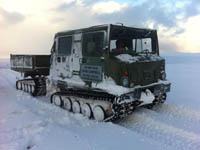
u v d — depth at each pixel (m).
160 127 4.66
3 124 4.66
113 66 4.66
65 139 3.79
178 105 6.28
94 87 5.20
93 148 3.43
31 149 3.43
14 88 10.03
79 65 5.68
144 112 5.66
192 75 13.38
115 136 3.97
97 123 4.78
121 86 4.57
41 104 6.64
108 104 4.77
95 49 5.11
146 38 5.73
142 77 4.92
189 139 4.04
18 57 9.07
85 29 5.43
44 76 8.71
